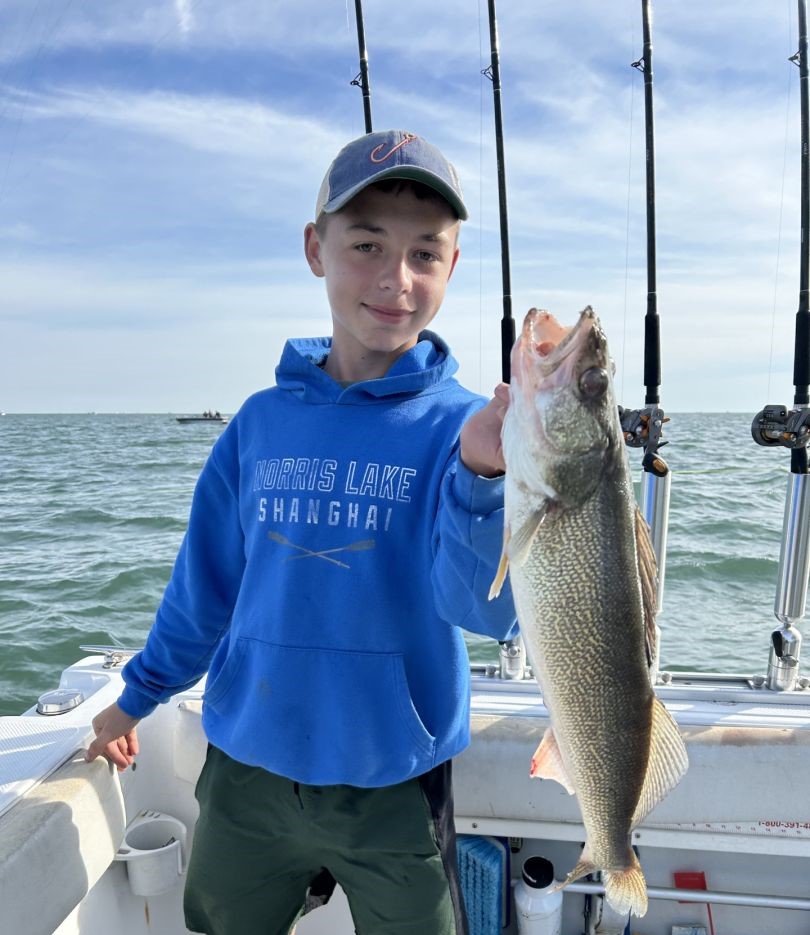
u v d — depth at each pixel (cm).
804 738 214
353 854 170
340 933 240
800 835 214
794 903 226
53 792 192
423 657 169
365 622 165
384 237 167
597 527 150
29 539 1088
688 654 609
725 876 237
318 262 195
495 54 300
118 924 221
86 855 191
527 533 143
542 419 145
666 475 234
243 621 182
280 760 170
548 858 245
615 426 151
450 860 173
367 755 165
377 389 174
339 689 166
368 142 166
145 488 1620
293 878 187
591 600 152
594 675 155
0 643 666
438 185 164
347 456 173
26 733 222
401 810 168
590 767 159
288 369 190
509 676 261
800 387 250
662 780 167
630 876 166
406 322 173
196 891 190
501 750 223
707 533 1027
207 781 187
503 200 298
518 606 149
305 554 171
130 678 208
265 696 171
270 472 182
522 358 147
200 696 254
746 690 248
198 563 204
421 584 167
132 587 820
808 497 240
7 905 164
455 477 145
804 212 260
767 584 796
